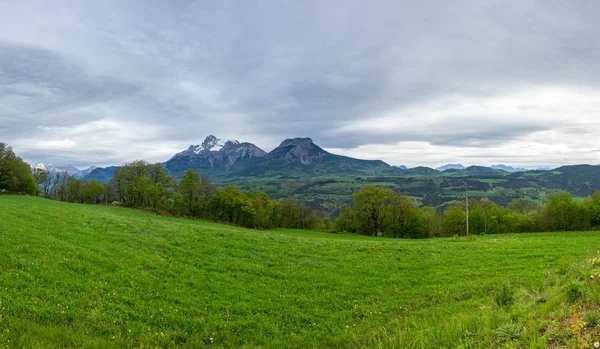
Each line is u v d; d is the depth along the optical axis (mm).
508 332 9367
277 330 15477
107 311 14969
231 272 23078
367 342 13109
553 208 77625
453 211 89625
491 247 34375
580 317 9289
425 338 10547
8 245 20375
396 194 94000
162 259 23484
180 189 96500
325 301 19203
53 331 12383
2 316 12672
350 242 37281
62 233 25750
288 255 29328
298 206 119250
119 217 39938
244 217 100500
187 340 13820
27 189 90375
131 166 95688
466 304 17250
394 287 21672
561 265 22922
